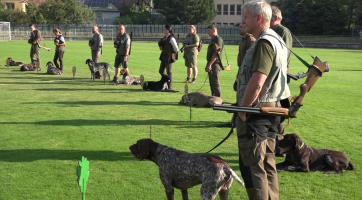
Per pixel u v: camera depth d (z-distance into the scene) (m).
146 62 25.06
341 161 6.14
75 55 29.72
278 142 6.15
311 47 55.31
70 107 10.73
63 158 6.59
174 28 69.75
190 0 70.94
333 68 24.16
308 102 12.21
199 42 15.87
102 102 11.56
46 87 14.39
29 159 6.51
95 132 8.17
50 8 70.12
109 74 17.69
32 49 19.89
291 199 5.19
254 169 4.06
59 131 8.20
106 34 69.44
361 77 19.39
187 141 7.59
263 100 4.05
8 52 30.98
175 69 21.42
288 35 6.59
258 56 3.91
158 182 5.68
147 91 13.80
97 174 5.94
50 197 5.15
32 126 8.58
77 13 70.94
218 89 11.24
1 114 9.72
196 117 9.72
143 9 80.06
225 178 4.14
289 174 6.05
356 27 65.06
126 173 6.00
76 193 5.29
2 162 6.36
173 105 11.27
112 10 83.25
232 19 81.88
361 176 6.00
